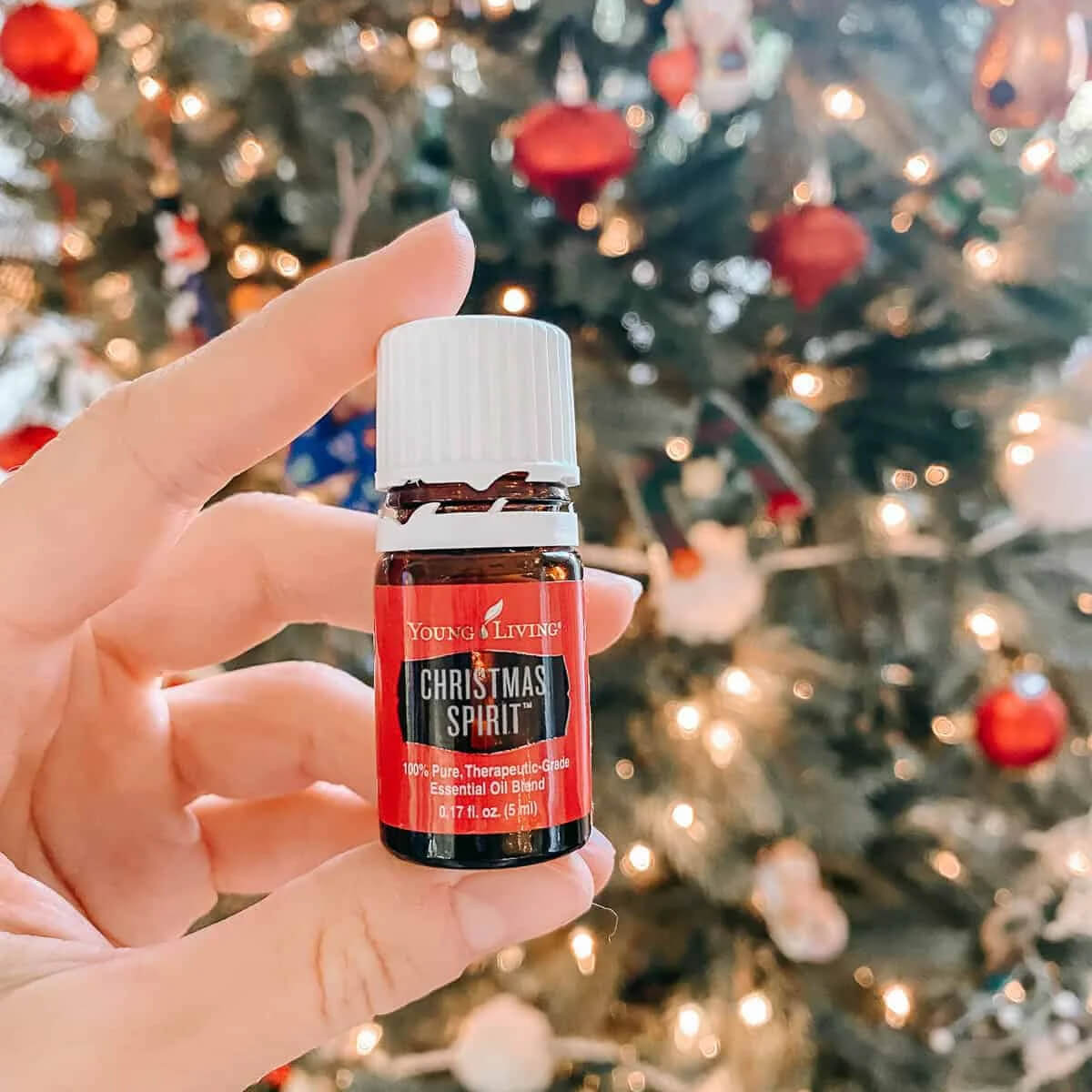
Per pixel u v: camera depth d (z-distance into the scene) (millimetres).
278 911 109
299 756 154
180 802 151
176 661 147
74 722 137
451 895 110
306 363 116
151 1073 101
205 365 117
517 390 115
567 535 116
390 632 113
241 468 120
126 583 121
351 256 240
